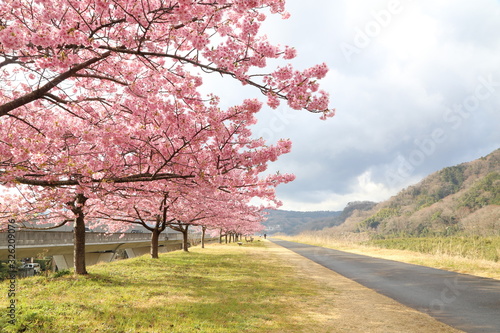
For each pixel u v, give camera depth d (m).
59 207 8.91
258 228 60.19
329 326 6.54
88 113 7.05
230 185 7.11
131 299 8.70
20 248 20.28
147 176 6.58
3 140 5.93
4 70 7.23
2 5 5.28
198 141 6.60
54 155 7.08
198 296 9.37
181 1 4.22
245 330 6.25
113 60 6.85
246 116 6.32
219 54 4.89
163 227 19.39
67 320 6.55
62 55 4.63
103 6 4.71
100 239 30.02
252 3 4.43
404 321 6.81
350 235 66.12
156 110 6.16
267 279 12.95
